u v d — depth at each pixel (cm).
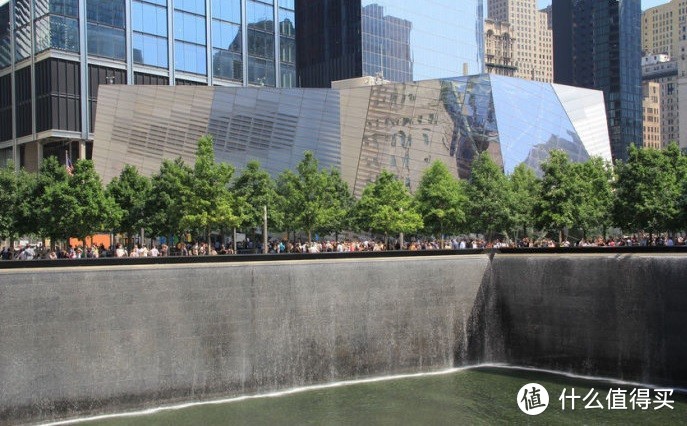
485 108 6272
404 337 2844
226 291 2477
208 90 6103
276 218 4741
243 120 6141
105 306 2261
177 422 2145
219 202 4250
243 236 5784
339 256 2784
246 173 4703
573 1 19138
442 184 5197
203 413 2253
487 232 5234
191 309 2408
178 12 8356
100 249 4128
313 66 12131
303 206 4775
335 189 5272
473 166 5581
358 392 2520
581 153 6712
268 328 2550
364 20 11119
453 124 6328
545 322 2889
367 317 2766
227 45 8888
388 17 11469
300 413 2252
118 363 2272
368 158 6350
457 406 2328
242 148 6119
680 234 5903
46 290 2175
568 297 2812
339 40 11550
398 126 6394
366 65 11106
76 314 2214
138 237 5456
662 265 2538
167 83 8250
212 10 8719
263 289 2548
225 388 2455
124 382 2277
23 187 4450
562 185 4703
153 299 2342
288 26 9706
